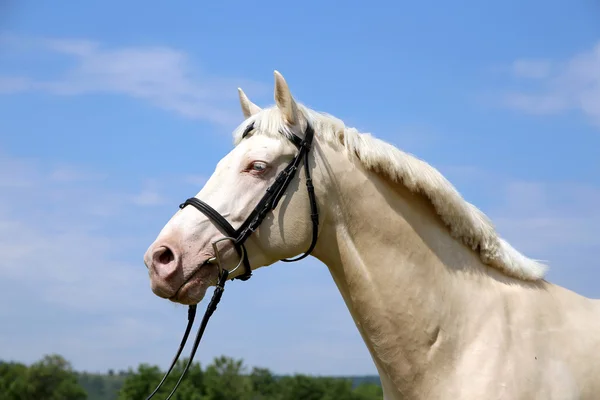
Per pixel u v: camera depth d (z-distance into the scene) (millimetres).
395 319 3766
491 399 3488
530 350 3619
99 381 68812
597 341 3703
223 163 3895
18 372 50562
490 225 3994
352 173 3902
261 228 3781
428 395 3691
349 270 3867
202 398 42688
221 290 3727
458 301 3781
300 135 3885
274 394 49781
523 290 3857
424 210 3938
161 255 3654
